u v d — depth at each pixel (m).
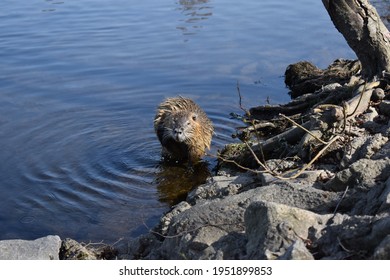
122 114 10.88
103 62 12.95
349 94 8.88
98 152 9.61
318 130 7.45
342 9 8.56
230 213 5.91
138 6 16.89
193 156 9.27
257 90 11.76
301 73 11.91
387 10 15.18
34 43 13.98
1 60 13.06
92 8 16.70
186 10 16.44
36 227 7.66
